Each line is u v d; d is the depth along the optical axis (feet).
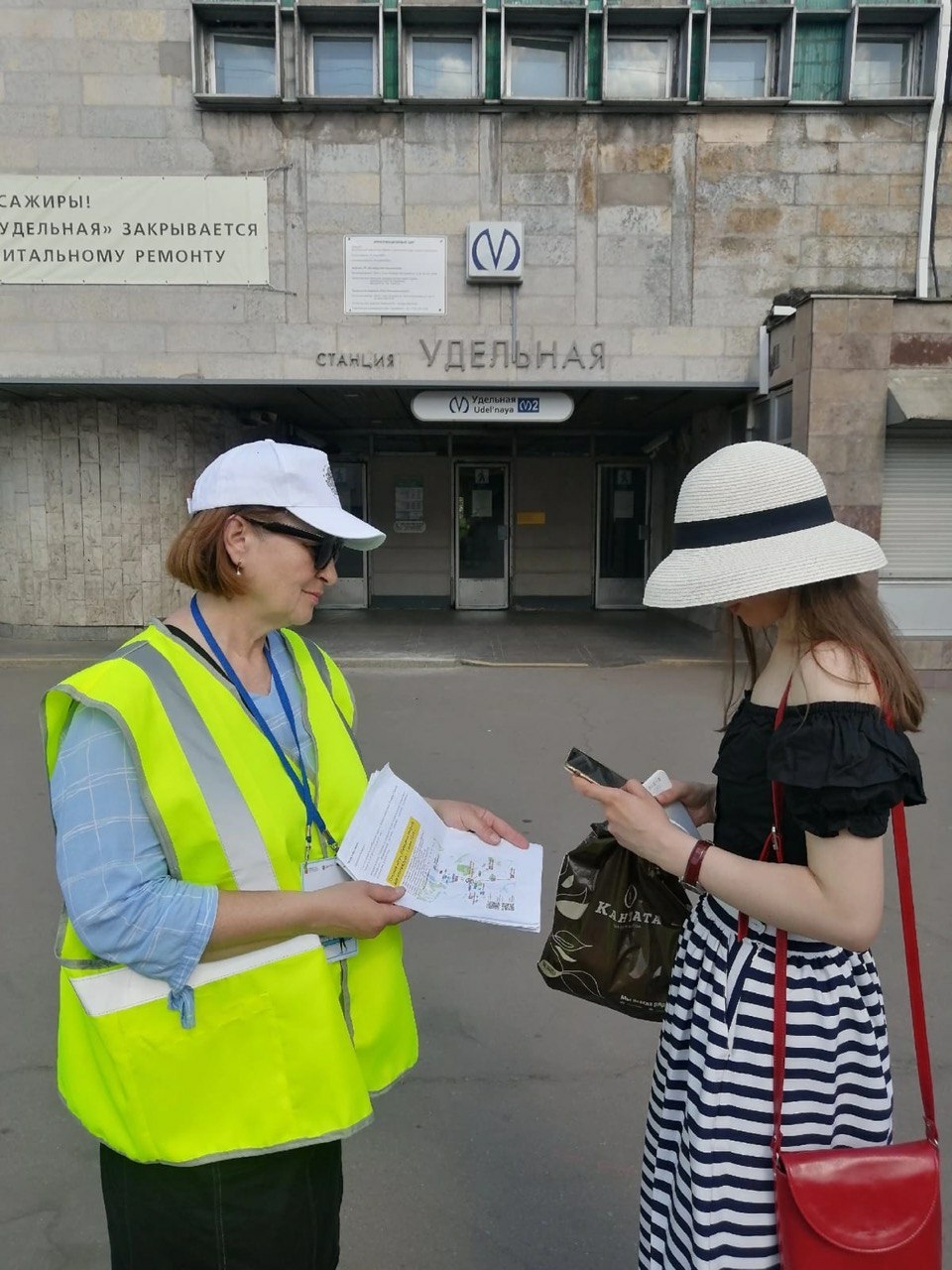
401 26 31.04
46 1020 10.55
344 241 32.27
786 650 4.95
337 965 5.16
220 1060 4.55
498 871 5.64
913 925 4.78
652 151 31.89
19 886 14.21
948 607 30.94
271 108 31.55
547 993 11.35
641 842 4.86
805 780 4.31
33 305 32.53
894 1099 9.20
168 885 4.35
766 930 4.85
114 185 31.86
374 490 48.52
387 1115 9.02
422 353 32.86
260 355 32.78
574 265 32.42
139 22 31.14
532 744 22.39
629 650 35.32
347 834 5.08
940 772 19.98
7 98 31.58
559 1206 7.85
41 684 29.48
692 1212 4.82
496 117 31.68
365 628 41.39
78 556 36.81
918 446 30.22
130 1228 4.80
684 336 32.71
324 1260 5.15
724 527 4.87
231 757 4.68
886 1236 4.29
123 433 36.47
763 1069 4.74
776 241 32.24
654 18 30.91
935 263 32.32
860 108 31.42
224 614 5.08
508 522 48.85
